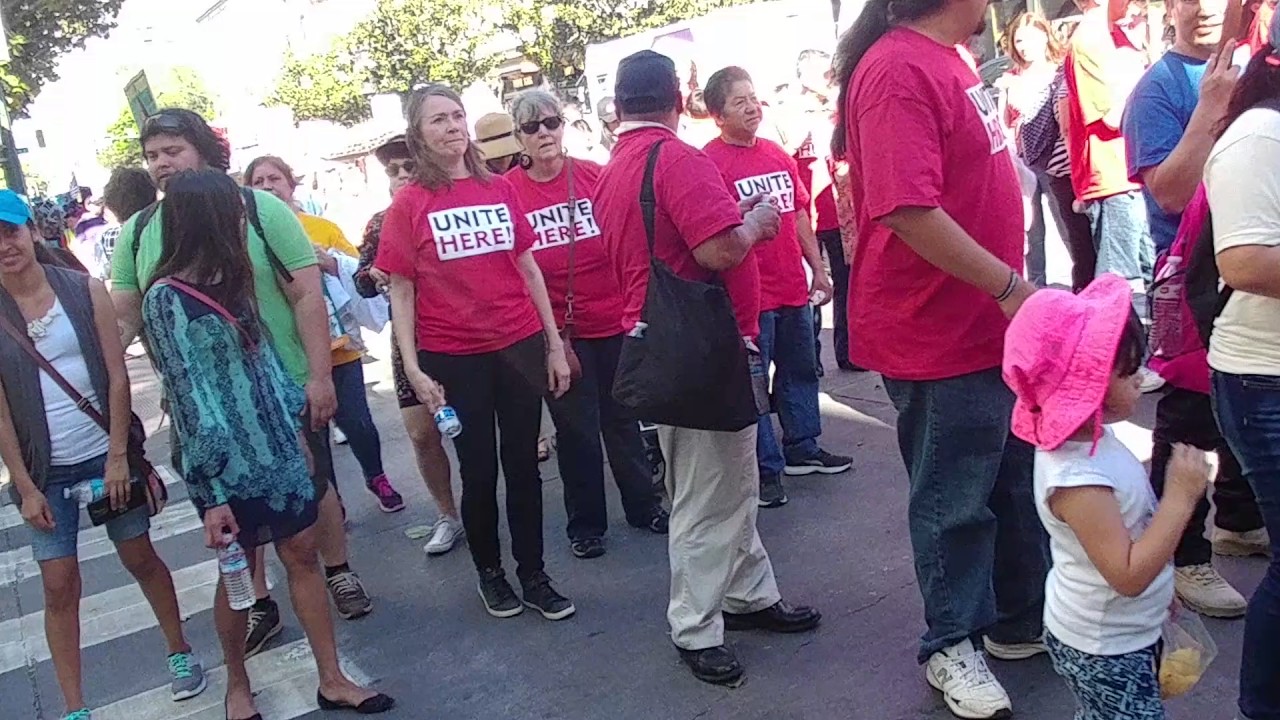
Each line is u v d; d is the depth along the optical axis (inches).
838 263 270.8
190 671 161.3
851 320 126.5
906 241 110.0
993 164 114.8
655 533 198.7
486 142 197.3
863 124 111.2
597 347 189.5
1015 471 127.8
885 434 227.9
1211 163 95.2
